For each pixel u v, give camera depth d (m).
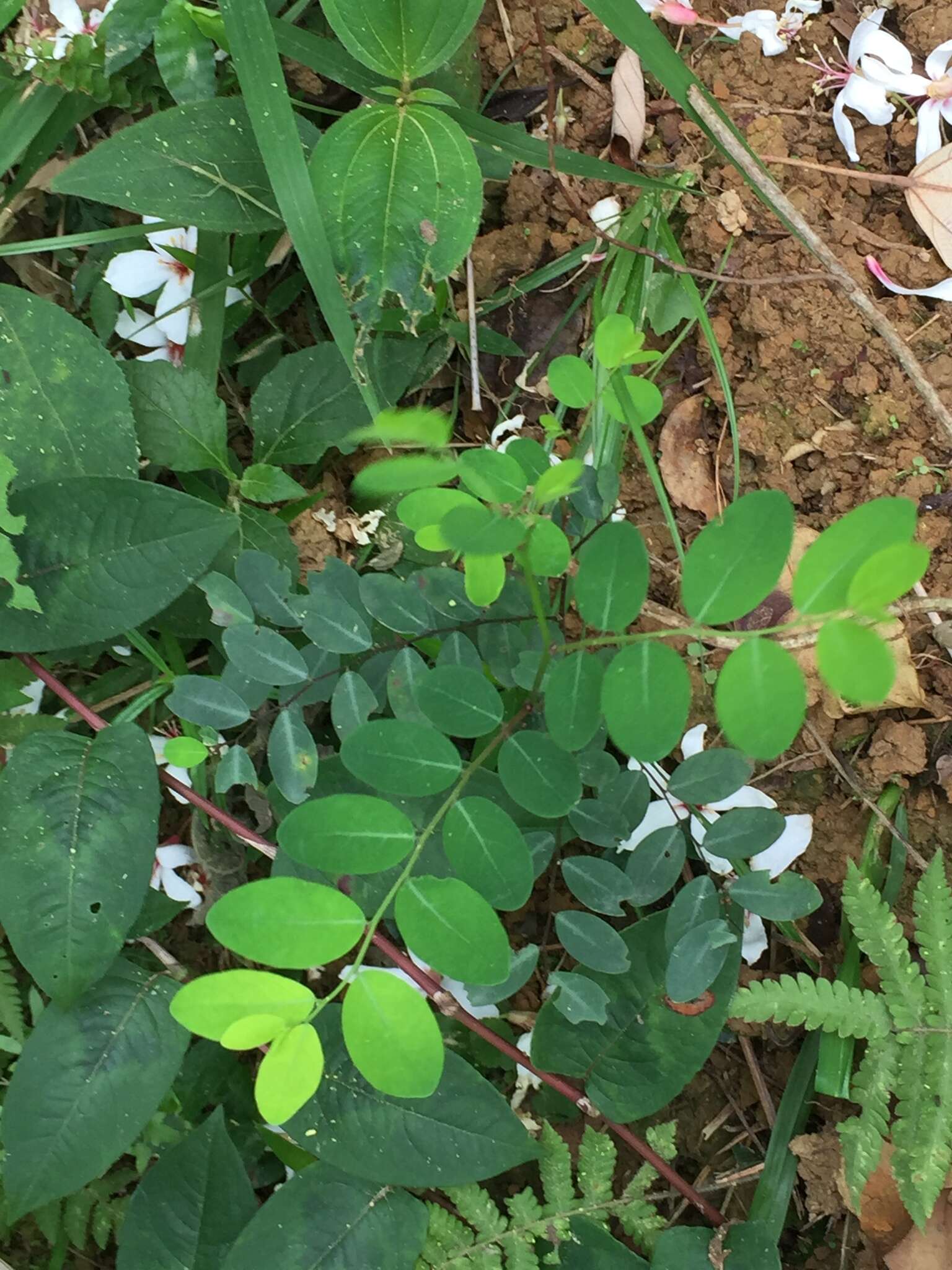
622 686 0.21
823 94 0.36
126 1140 0.31
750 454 0.36
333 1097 0.31
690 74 0.32
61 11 0.36
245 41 0.31
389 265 0.31
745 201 0.35
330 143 0.30
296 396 0.34
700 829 0.34
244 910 0.21
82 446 0.32
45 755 0.31
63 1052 0.31
